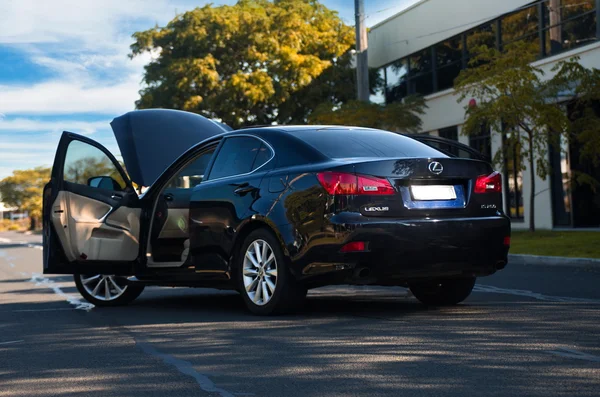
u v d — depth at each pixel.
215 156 7.50
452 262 6.39
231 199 7.02
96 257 7.93
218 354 5.09
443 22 24.77
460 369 4.38
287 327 6.08
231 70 29.97
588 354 4.69
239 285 6.99
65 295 9.67
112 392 4.18
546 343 5.07
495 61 17.70
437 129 25.41
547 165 18.55
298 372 4.46
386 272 6.21
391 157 6.50
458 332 5.58
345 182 6.19
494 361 4.55
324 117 24.19
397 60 27.81
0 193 87.88
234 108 29.02
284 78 29.23
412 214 6.29
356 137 7.00
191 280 7.43
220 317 6.90
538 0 20.66
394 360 4.68
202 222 7.29
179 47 30.28
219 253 7.12
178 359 5.00
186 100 29.09
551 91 17.31
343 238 6.10
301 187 6.41
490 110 17.28
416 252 6.22
